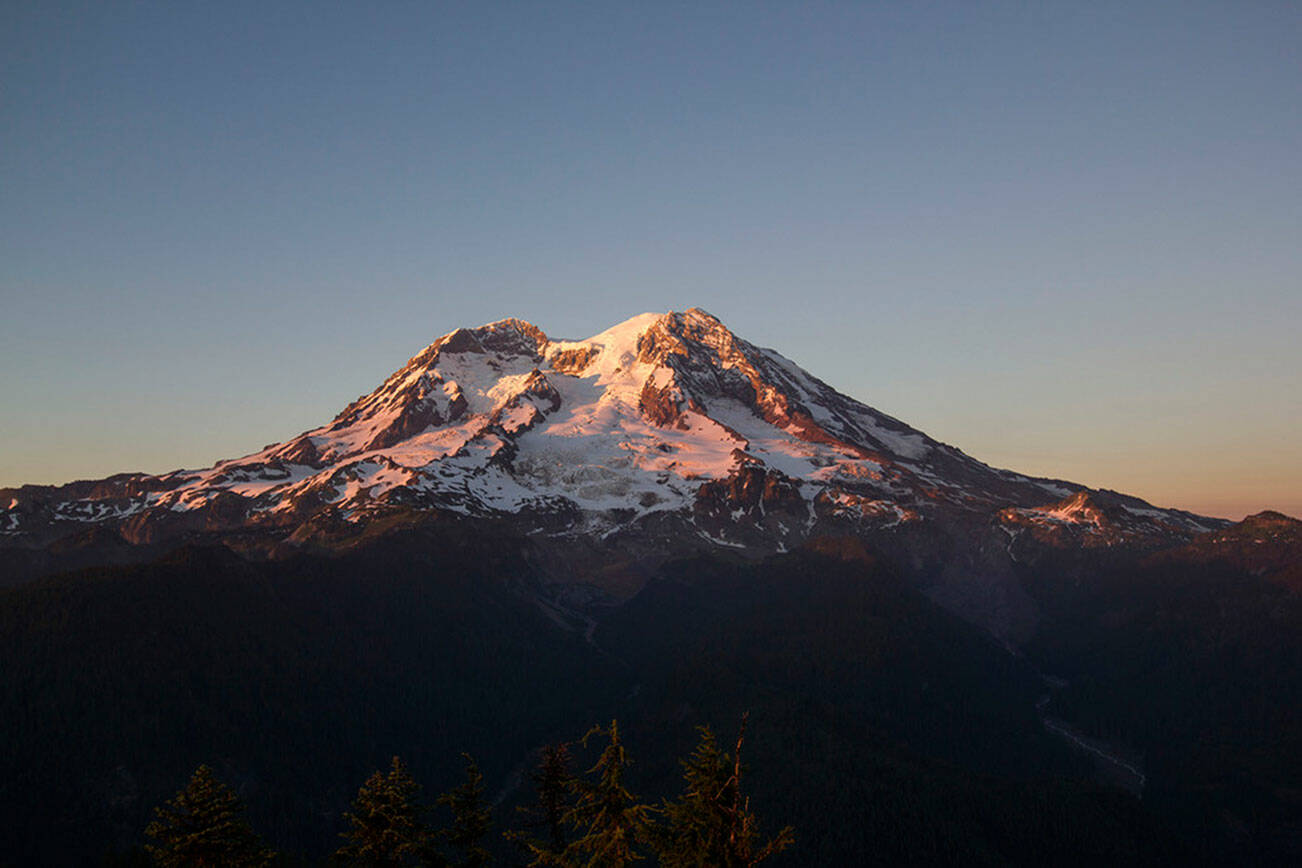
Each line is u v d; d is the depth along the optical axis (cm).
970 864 17675
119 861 11950
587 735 6850
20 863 17075
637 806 6475
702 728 6575
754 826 6444
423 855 7631
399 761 7969
